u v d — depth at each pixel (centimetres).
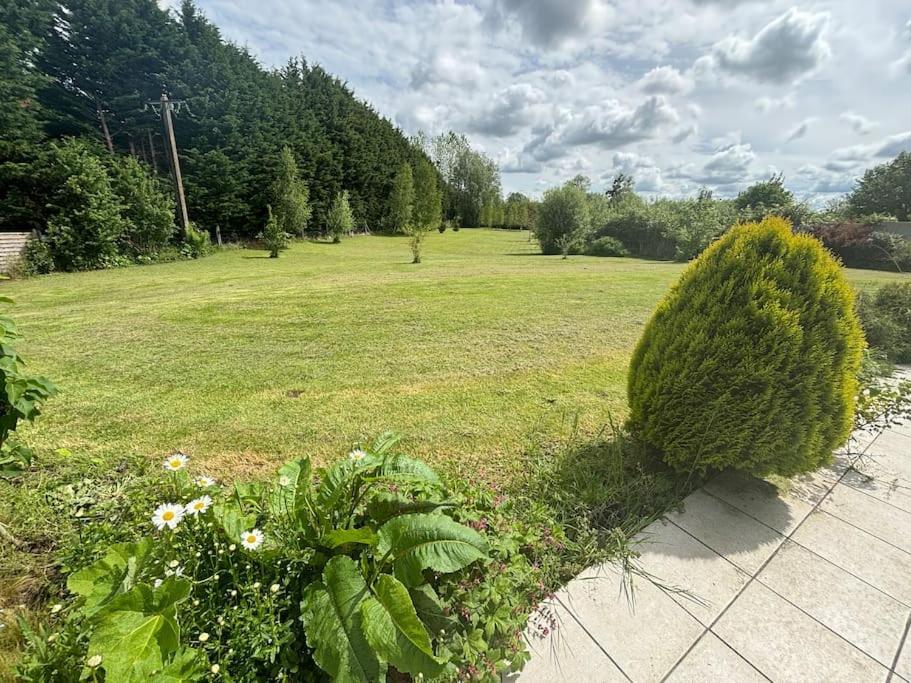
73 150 1310
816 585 174
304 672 113
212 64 2097
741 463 221
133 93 1898
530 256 1992
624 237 2155
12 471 184
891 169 2741
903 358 487
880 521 214
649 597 166
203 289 915
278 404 357
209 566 133
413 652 102
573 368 451
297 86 3139
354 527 153
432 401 367
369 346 520
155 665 95
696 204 2053
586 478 236
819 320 210
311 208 2778
